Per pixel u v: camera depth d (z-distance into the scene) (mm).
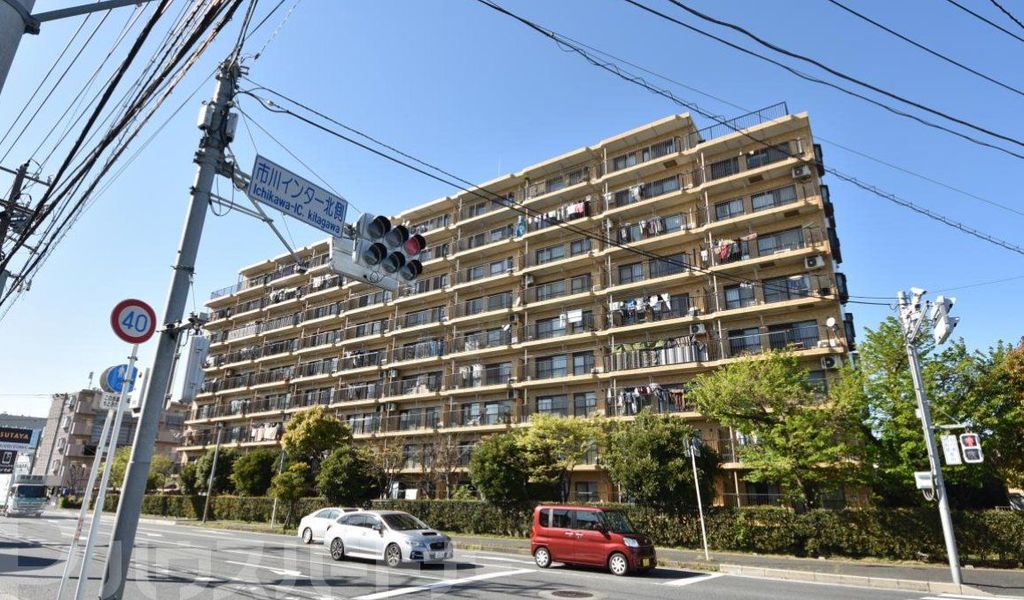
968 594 11242
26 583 10383
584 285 30672
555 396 29734
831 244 24625
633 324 27672
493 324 34000
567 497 24625
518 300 32812
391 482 30750
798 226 24906
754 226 25906
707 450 19766
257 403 45656
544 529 14531
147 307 7027
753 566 14109
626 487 20234
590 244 31172
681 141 29859
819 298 22547
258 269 53781
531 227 34156
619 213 29953
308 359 44625
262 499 32656
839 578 12734
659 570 13922
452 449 29344
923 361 16203
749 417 18250
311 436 31594
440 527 25422
